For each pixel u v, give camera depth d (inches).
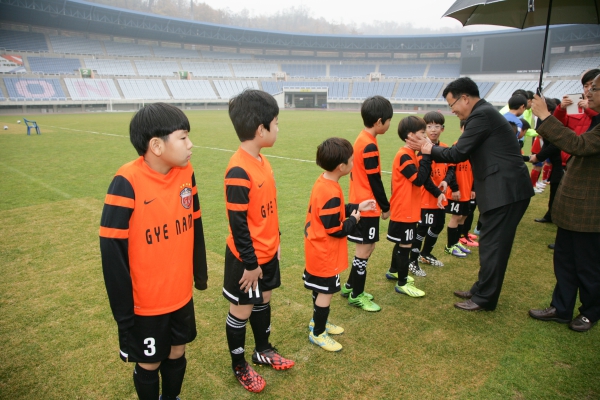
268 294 101.4
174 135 69.6
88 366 104.6
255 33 2153.1
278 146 549.6
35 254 179.3
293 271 163.3
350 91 2121.1
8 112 1448.1
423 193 160.2
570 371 101.0
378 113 122.3
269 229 95.5
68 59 1769.2
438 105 1895.9
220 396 93.4
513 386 95.3
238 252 87.7
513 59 1617.9
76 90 1642.5
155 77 1918.1
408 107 1966.0
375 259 178.7
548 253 184.4
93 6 1668.3
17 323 124.4
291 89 2084.2
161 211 73.0
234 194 86.0
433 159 132.3
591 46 1706.4
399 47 2237.9
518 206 124.2
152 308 74.8
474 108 127.6
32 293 143.9
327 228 101.7
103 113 1497.3
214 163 414.0
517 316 129.0
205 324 124.6
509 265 170.9
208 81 2042.3
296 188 303.0
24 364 105.0
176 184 75.8
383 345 112.7
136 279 73.1
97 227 216.4
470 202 193.6
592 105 116.6
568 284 123.0
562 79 1553.9
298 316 129.3
